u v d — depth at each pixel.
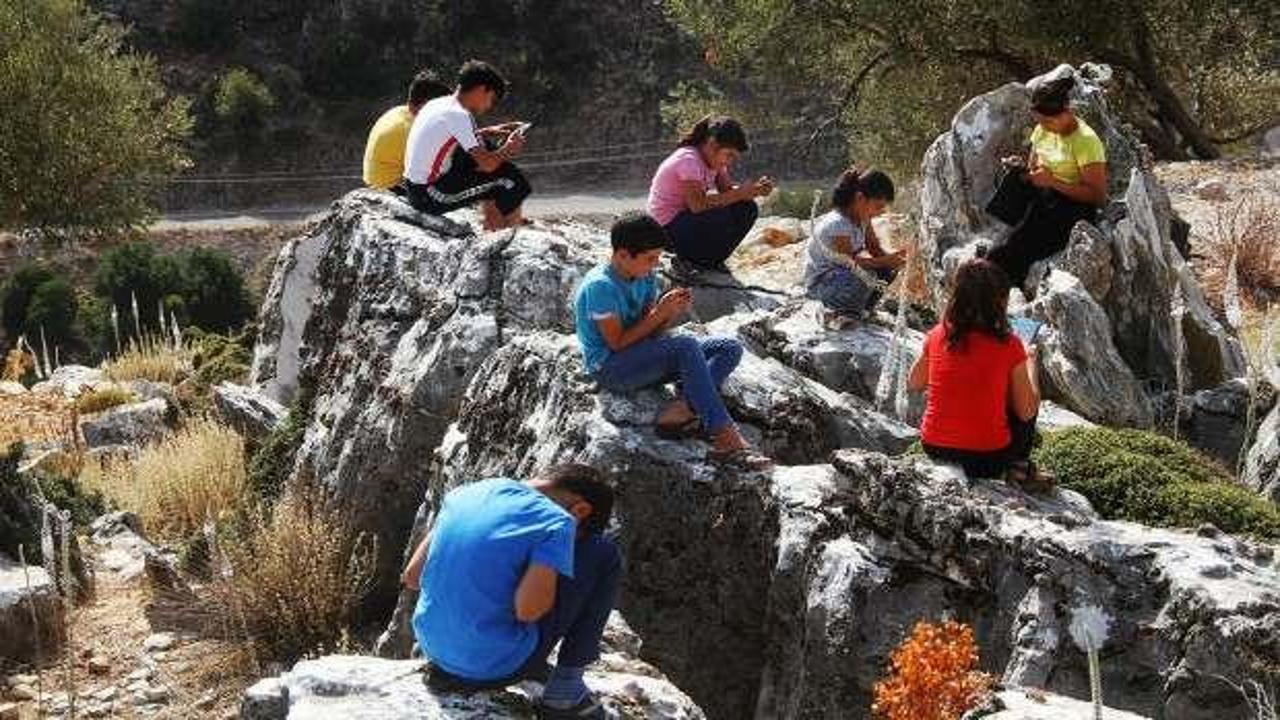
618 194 49.34
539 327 8.70
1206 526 6.06
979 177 10.59
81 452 12.81
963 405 6.38
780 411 7.50
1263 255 13.07
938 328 6.52
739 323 8.95
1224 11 21.05
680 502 6.70
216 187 49.38
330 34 52.12
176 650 8.49
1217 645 5.36
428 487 8.35
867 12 20.81
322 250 11.54
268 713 5.01
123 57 34.03
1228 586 5.49
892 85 22.55
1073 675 5.63
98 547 10.01
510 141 10.09
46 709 7.89
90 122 31.41
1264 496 7.72
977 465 6.42
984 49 21.28
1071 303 8.65
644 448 6.73
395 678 4.96
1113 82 21.11
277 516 9.00
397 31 52.56
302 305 12.05
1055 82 9.44
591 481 4.88
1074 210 9.52
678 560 6.72
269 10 53.06
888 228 15.73
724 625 6.70
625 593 6.73
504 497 4.78
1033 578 5.79
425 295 9.63
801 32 21.73
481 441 7.62
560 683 4.86
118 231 34.69
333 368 10.25
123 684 8.15
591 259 8.98
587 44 52.69
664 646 6.75
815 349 8.64
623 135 51.53
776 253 16.38
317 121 51.09
